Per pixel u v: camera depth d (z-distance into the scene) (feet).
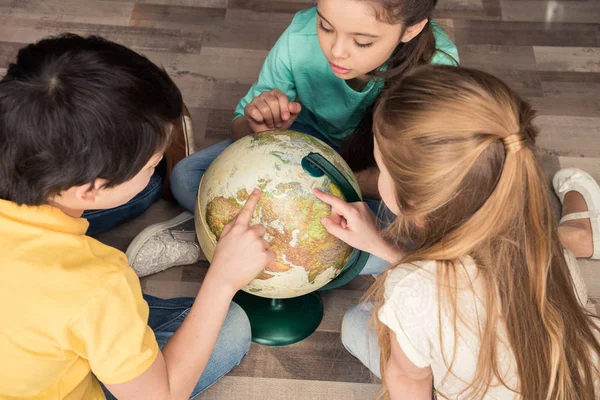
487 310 3.73
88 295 3.37
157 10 8.55
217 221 4.52
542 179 3.57
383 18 4.45
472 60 8.25
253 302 6.02
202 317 4.17
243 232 4.29
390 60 5.42
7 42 8.05
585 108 7.84
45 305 3.33
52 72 3.08
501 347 3.82
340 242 4.60
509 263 3.70
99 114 3.11
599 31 8.66
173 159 6.23
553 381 3.81
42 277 3.33
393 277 3.93
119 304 3.47
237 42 8.34
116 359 3.54
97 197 3.57
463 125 3.41
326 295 6.33
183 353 4.10
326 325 6.15
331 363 5.91
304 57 5.72
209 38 8.34
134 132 3.25
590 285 6.47
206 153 6.19
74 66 3.10
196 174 6.14
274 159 4.44
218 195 4.50
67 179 3.25
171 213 6.82
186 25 8.43
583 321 4.01
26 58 3.17
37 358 3.43
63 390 3.76
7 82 3.09
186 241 6.31
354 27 4.51
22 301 3.33
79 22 8.34
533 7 8.89
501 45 8.44
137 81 3.22
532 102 7.86
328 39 4.81
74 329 3.38
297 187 4.38
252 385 5.76
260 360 5.89
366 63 4.88
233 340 5.30
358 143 5.90
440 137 3.44
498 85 3.57
